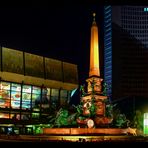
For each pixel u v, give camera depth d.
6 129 72.44
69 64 85.69
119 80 169.75
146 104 85.50
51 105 81.75
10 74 72.56
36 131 72.50
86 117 46.03
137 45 175.50
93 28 50.66
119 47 173.62
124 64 172.12
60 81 82.50
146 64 173.00
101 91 49.00
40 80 78.62
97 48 50.22
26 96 77.50
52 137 40.81
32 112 77.44
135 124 64.12
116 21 176.25
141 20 178.38
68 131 43.72
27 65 75.88
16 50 74.25
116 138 41.03
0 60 70.81
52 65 81.44
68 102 86.12
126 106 86.31
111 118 47.25
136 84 169.62
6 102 73.81
